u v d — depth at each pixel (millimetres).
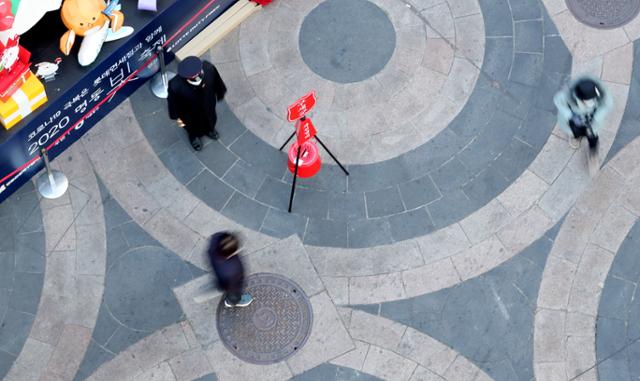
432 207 12016
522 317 11398
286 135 12477
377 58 13016
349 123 12539
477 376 11086
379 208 12000
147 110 12539
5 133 10656
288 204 12016
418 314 11406
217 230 11836
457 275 11625
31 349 11070
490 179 12195
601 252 11742
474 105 12695
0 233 11664
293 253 11711
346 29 13211
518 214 11977
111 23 11250
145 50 11992
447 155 12352
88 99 11656
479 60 13008
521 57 13023
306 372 11070
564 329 11320
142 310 11352
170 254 11688
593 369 11117
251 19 13242
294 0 13352
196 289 11492
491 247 11781
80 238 11711
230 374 11039
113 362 11062
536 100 12727
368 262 11672
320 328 11312
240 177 12180
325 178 12164
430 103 12703
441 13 13320
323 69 12922
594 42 13125
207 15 12734
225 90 11688
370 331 11305
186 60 10664
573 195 12078
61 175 11914
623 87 12797
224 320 11320
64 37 11023
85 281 11469
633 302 11469
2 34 10094
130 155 12250
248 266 11609
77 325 11227
